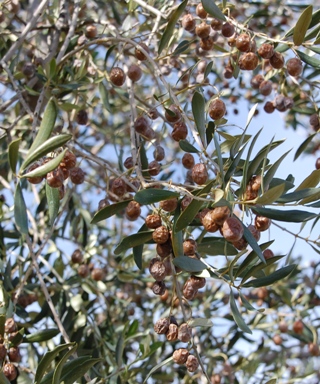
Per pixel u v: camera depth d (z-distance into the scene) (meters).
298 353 1.45
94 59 1.36
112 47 0.97
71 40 1.18
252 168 0.71
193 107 0.73
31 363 1.10
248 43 0.87
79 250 1.18
